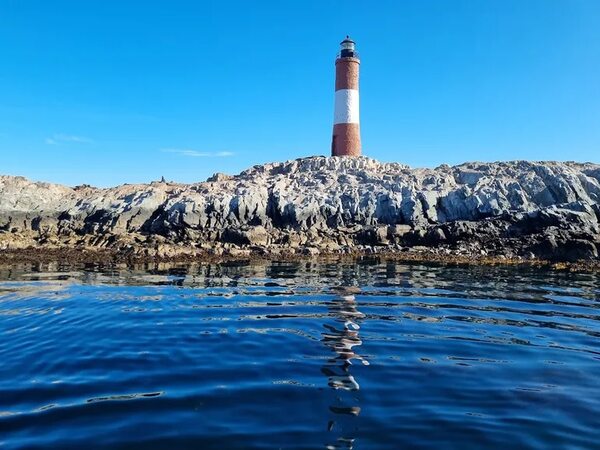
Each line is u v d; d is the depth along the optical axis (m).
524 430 5.88
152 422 5.97
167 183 51.22
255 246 32.16
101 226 38.69
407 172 46.12
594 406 6.64
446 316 12.66
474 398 6.87
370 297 15.59
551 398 6.91
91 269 23.70
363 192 39.84
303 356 8.84
